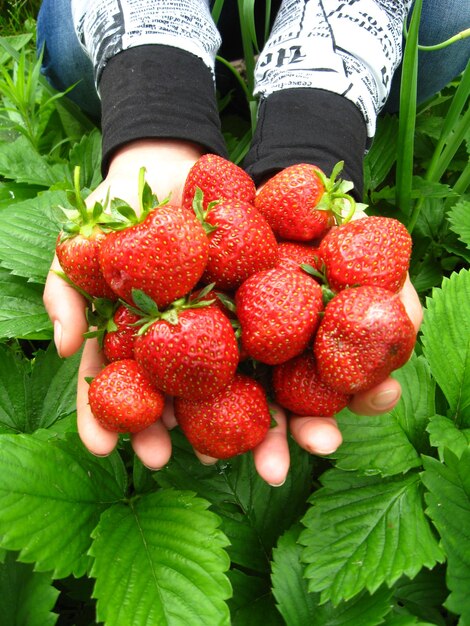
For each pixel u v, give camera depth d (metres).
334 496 0.26
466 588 0.23
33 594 0.23
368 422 0.28
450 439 0.27
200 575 0.23
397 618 0.23
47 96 0.51
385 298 0.21
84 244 0.23
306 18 0.37
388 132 0.46
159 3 0.37
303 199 0.25
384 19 0.37
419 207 0.41
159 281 0.21
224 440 0.23
